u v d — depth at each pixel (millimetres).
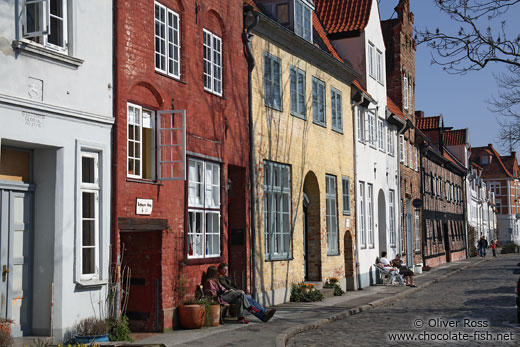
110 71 11719
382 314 17078
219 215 15695
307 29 21516
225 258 15758
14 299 10227
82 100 11000
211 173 15414
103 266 11281
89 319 10758
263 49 18297
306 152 21000
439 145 51625
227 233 16219
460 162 64188
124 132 11898
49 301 10422
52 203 10539
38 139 10070
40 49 10023
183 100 14086
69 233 10617
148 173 12820
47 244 10523
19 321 10297
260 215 17594
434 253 44188
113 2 11906
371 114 28625
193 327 13430
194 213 14531
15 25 9703
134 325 13117
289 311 17047
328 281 22109
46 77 10273
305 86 21156
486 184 98625
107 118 11484
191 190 14445
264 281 17656
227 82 16281
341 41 28109
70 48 10836
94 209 11297
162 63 13547
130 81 12180
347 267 24812
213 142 15383
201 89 14930
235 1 16828
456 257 54750
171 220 13383
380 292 23484
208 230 15227
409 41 38188
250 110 17297
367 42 28109
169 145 12898
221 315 14562
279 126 19078
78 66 10945
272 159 18531
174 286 13453
